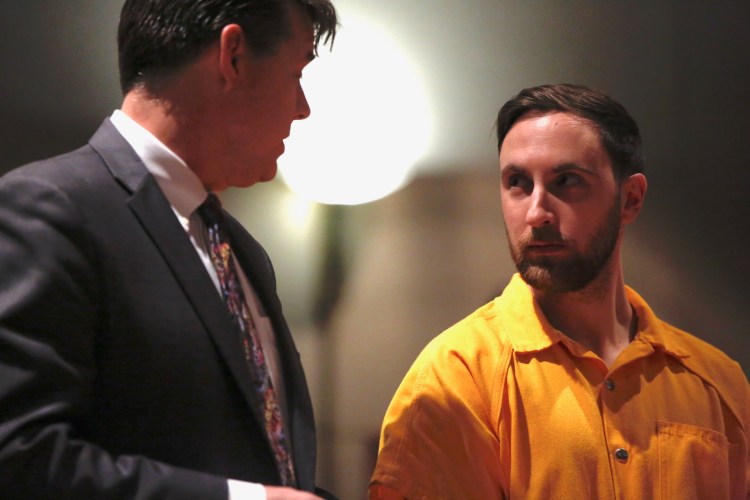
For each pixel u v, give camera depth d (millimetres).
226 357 2971
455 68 6324
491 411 4012
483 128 6293
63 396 2670
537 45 6336
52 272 2713
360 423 6203
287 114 3322
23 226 2756
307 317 6242
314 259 6266
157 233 3000
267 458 3006
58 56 6188
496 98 6309
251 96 3221
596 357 4094
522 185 4129
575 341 4195
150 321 2887
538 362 4098
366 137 6293
